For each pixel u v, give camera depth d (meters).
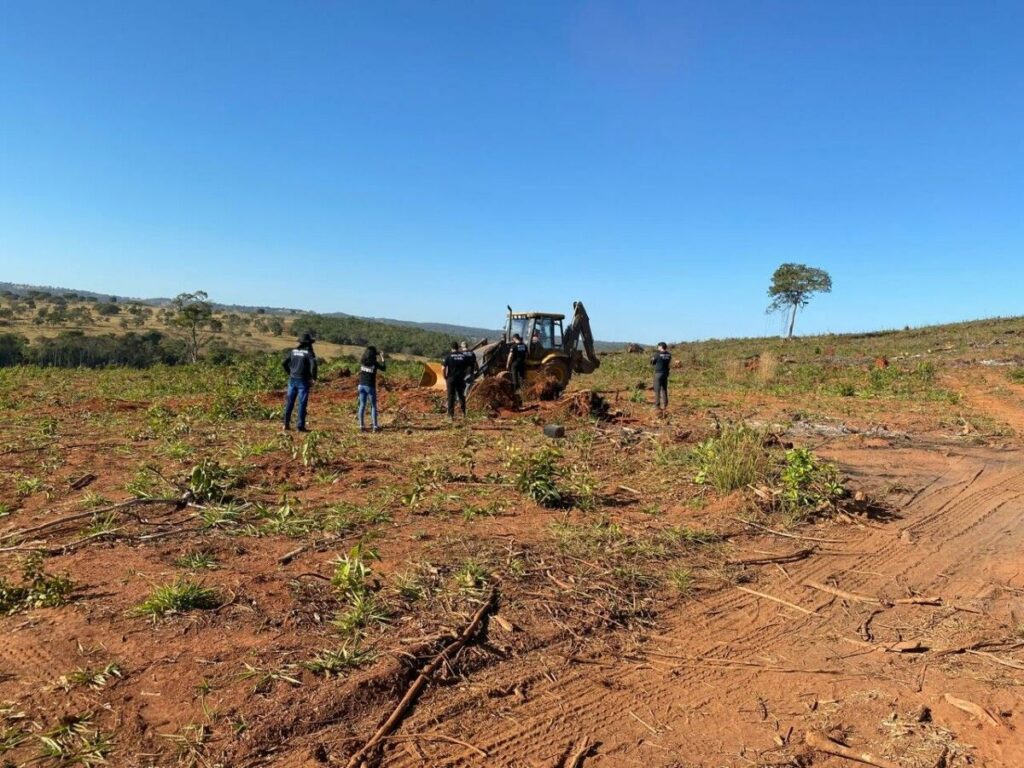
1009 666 4.47
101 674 3.72
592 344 19.80
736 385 23.36
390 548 5.86
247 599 4.70
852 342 41.19
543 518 6.97
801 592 5.59
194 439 10.64
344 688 3.73
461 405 14.14
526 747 3.47
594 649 4.48
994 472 9.93
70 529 6.11
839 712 3.90
